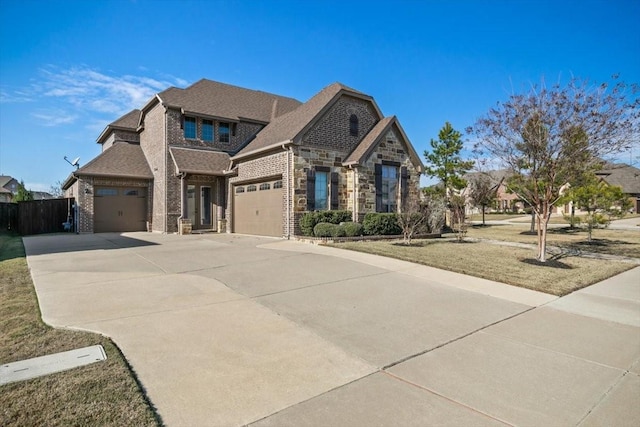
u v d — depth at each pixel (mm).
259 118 22047
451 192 25047
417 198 16828
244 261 9414
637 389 3420
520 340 4609
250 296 6215
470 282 7629
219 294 6289
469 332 4840
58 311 5238
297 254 10570
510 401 3152
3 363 3559
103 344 4051
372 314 5453
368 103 17469
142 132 22516
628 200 16422
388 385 3379
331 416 2854
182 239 15109
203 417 2795
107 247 12336
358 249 11305
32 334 4332
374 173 16328
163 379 3367
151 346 4090
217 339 4348
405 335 4660
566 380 3570
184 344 4172
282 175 14961
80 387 3092
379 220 14953
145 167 20875
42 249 12016
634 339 4730
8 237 16906
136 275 7676
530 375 3654
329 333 4656
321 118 15453
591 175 11688
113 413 2740
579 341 4621
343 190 16094
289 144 14414
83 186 18594
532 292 7008
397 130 17266
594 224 15945
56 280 7195
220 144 20812
